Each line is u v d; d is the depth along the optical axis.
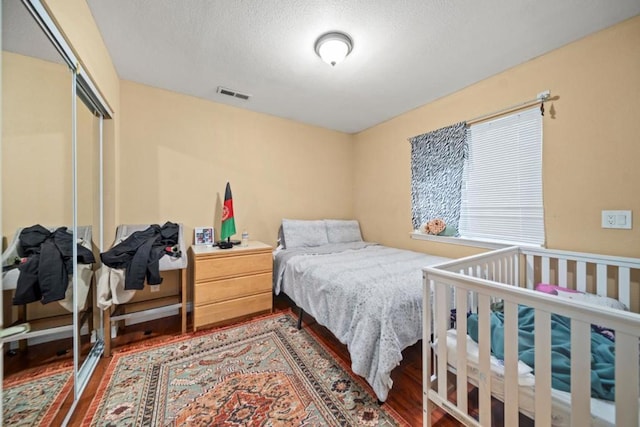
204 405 1.39
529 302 0.88
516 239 2.18
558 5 1.48
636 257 1.57
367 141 3.76
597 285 1.69
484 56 1.98
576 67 1.79
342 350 1.94
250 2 1.47
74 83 1.42
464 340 1.10
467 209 2.54
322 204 3.72
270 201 3.26
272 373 1.66
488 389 1.03
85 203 1.75
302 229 3.20
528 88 2.04
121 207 2.37
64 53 1.27
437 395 1.22
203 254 2.26
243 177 3.05
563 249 1.87
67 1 1.23
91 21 1.55
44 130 1.25
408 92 2.60
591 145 1.73
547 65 1.94
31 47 1.11
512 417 0.95
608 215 1.67
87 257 1.72
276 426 1.26
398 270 2.02
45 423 1.22
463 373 1.11
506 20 1.60
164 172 2.58
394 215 3.32
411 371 1.72
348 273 1.94
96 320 1.94
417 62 2.07
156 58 2.04
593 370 0.97
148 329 2.29
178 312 2.65
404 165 3.18
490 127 2.34
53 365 1.32
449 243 2.62
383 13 1.55
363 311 1.54
